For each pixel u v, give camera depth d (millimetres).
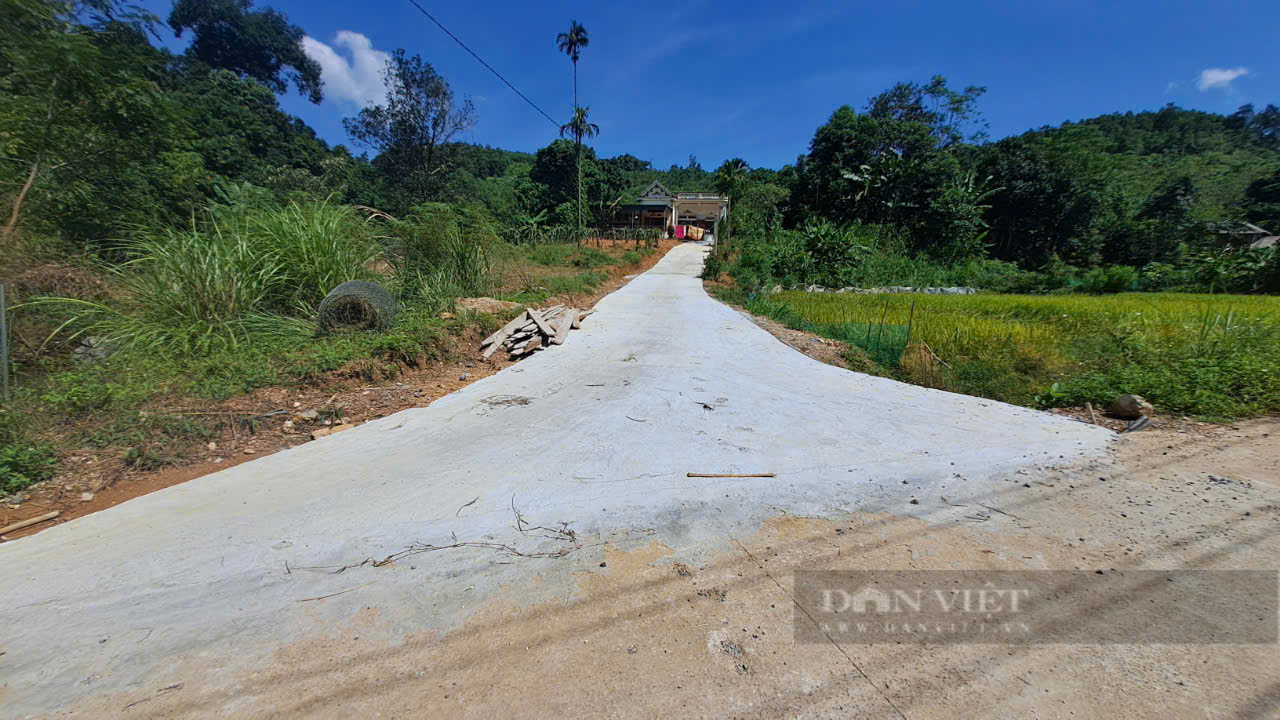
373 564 2559
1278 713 1666
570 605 2271
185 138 11000
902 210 31859
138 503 3115
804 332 9805
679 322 10578
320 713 1697
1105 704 1727
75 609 2188
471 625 2137
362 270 8141
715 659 1962
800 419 4844
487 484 3449
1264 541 2707
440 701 1754
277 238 7301
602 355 7375
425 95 32625
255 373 5055
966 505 3191
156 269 6148
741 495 3320
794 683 1845
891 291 20891
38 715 1672
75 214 7730
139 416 4074
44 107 7129
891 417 4930
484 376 6312
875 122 34094
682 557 2648
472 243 10508
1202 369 5355
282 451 3990
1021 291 22844
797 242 24078
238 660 1930
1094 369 6355
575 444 4156
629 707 1737
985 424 4738
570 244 28188
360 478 3520
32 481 3275
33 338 5191
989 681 1842
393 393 5391
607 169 48531
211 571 2471
